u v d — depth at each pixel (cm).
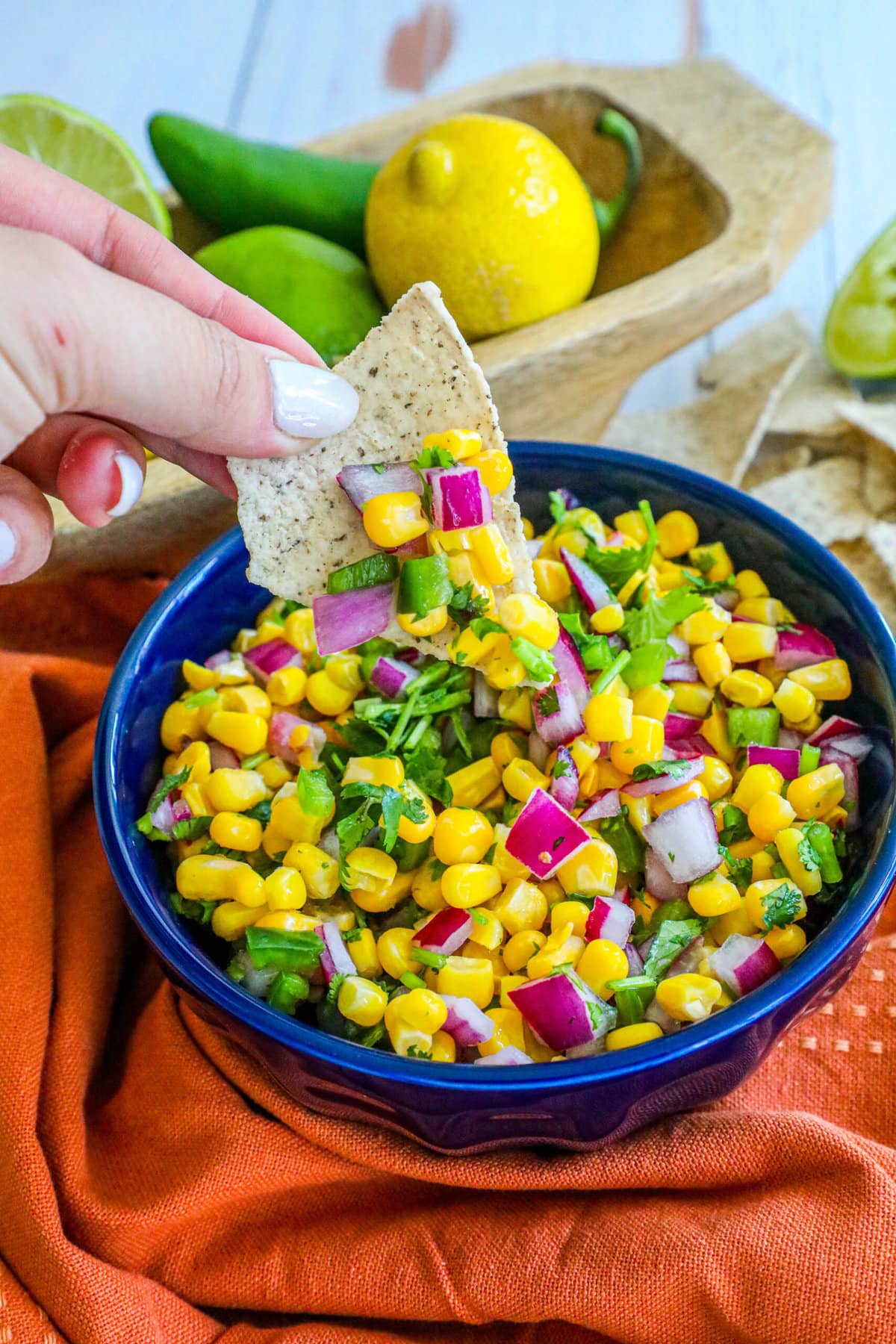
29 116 45
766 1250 32
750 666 37
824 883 34
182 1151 35
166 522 41
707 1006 32
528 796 34
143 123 63
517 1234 33
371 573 33
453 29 67
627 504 40
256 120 64
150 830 35
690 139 47
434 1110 31
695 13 66
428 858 35
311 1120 34
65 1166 34
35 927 37
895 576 43
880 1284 31
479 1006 33
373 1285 33
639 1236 33
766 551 38
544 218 42
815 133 47
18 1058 35
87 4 69
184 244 50
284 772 36
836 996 36
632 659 36
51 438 35
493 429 32
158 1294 34
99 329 30
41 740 39
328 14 68
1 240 29
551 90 50
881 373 48
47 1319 33
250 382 31
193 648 38
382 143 50
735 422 47
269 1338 33
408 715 36
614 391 45
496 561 32
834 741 36
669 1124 34
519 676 34
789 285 55
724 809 35
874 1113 35
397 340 32
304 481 33
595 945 33
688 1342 32
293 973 33
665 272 44
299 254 44
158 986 39
